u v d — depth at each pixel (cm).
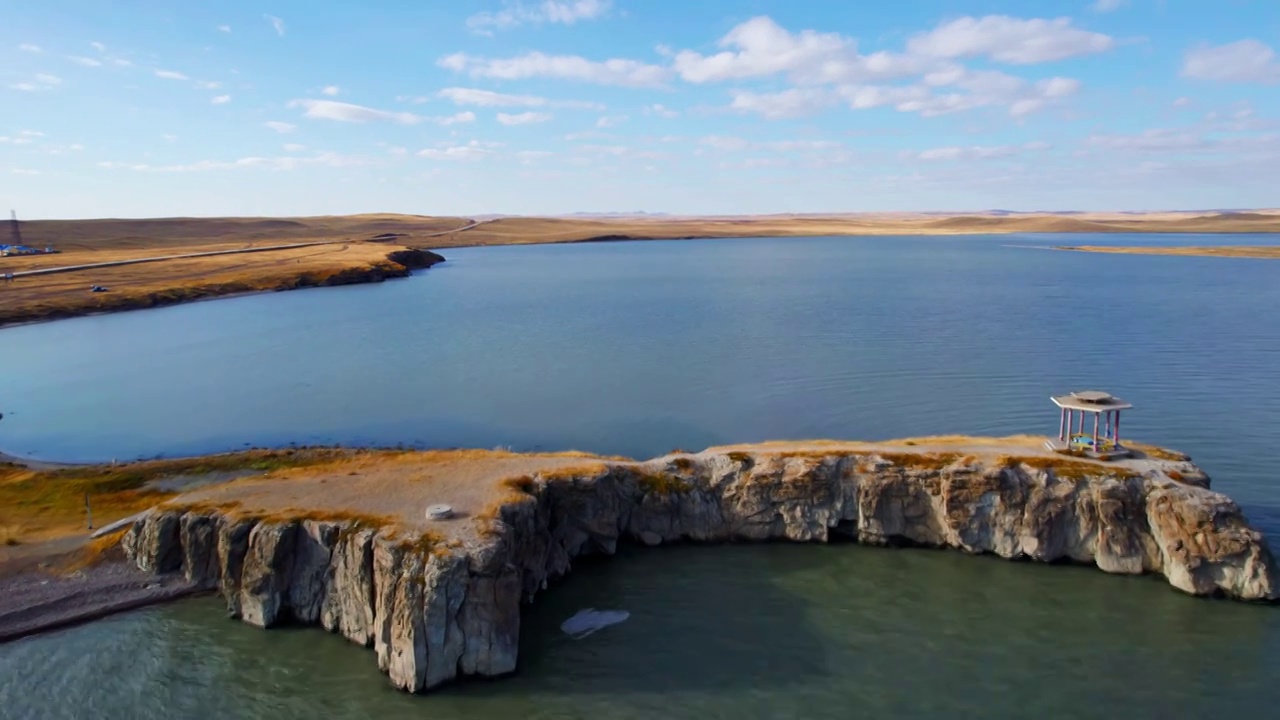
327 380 11481
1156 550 5512
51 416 9794
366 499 5466
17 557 5697
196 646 4841
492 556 4619
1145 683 4372
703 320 16262
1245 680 4381
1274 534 5847
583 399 10081
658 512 6134
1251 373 10506
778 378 10869
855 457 6178
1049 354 11956
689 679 4469
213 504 5559
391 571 4597
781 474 6131
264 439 8675
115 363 12938
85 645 4841
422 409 9769
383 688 4456
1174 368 10881
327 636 4950
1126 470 5766
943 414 8969
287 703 4341
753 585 5475
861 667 4547
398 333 15362
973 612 5091
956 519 5850
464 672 4491
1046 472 5822
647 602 5281
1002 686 4359
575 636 4894
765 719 4125
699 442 8275
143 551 5572
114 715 4256
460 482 5762
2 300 18550
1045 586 5397
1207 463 7250
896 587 5416
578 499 5881
